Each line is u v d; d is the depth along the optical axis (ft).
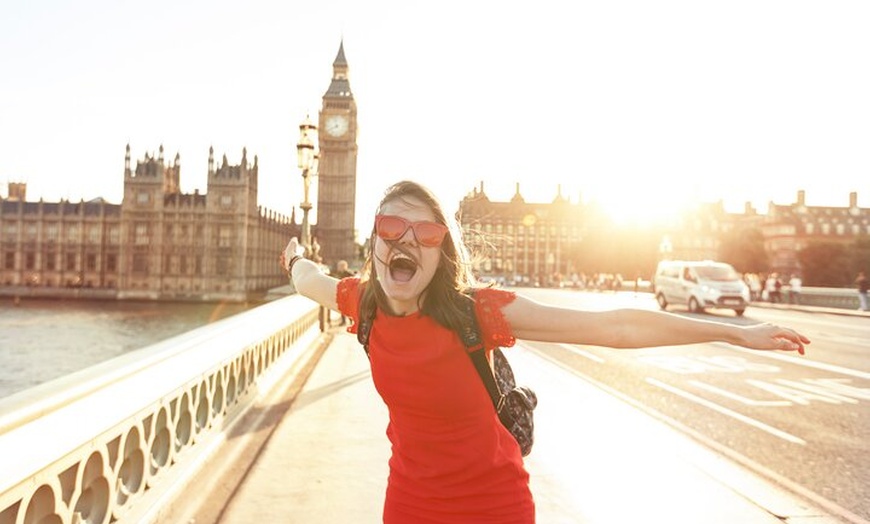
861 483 16.34
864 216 455.63
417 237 5.13
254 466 16.01
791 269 439.63
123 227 403.54
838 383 32.42
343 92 501.97
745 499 14.30
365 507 13.41
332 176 493.36
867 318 84.17
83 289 422.82
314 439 18.79
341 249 488.44
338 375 31.19
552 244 524.52
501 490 5.53
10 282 424.87
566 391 27.04
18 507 7.43
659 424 21.11
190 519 12.54
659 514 13.39
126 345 291.99
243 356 21.30
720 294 81.71
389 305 5.61
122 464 11.43
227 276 402.52
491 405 5.57
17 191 472.85
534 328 5.35
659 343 5.28
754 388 30.86
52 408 8.04
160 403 12.62
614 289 209.97
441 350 5.32
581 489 14.84
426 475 5.57
